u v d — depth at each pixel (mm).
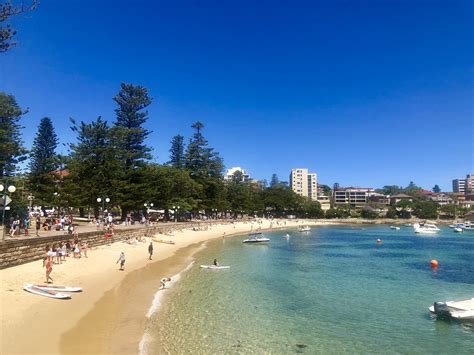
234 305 23938
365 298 26797
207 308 22906
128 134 71875
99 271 31234
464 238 96312
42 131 70875
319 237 93000
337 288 30109
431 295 28062
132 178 70000
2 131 48281
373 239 88812
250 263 43594
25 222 34219
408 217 194375
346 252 58562
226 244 68438
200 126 105125
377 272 38719
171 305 23016
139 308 21547
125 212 70875
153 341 16625
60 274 27078
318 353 16719
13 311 18062
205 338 17781
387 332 19625
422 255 55719
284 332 19219
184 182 89875
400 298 26969
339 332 19469
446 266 43969
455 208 195750
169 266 38250
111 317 19297
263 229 120250
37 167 68438
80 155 65250
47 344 14922
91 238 40312
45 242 30156
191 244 64438
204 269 37719
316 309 23672
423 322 21344
